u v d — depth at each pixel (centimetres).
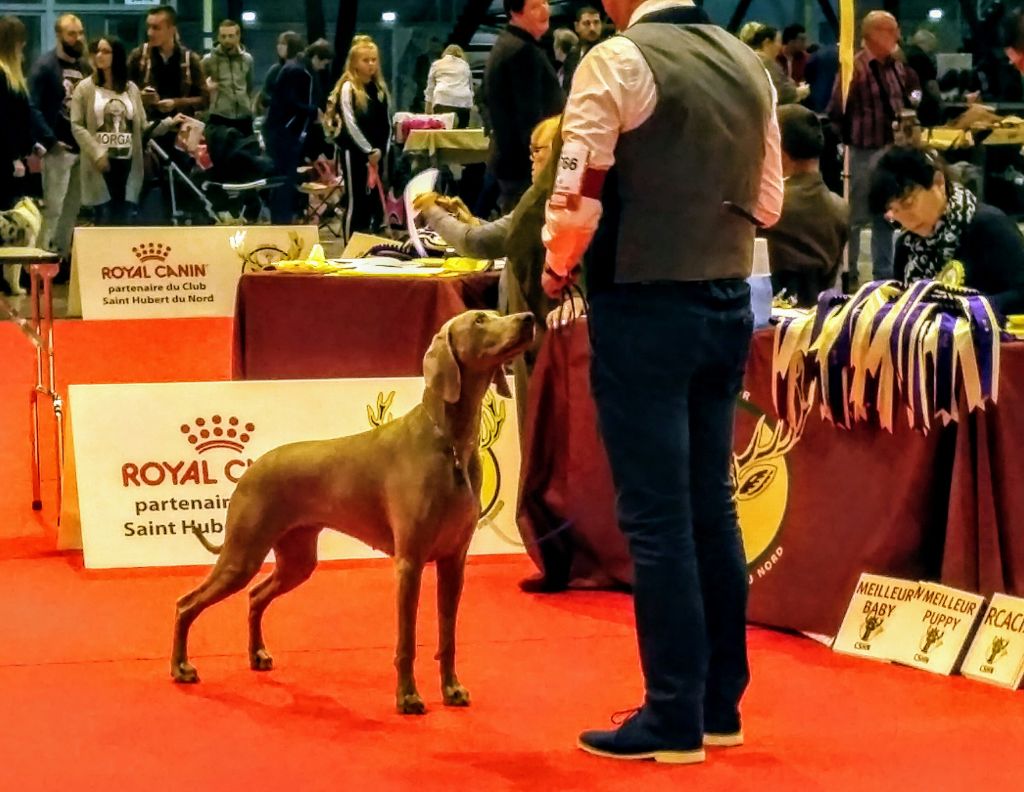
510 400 579
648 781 352
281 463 417
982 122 977
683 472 354
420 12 1978
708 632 374
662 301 346
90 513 554
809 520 475
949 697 416
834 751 374
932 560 454
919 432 443
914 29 1603
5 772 359
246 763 365
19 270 1256
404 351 668
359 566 556
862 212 921
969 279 498
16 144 1231
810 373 469
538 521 534
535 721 396
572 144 333
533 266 501
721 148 346
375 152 1250
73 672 436
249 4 2059
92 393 562
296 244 1108
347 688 423
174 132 1312
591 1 1223
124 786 350
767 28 1023
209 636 472
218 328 1093
